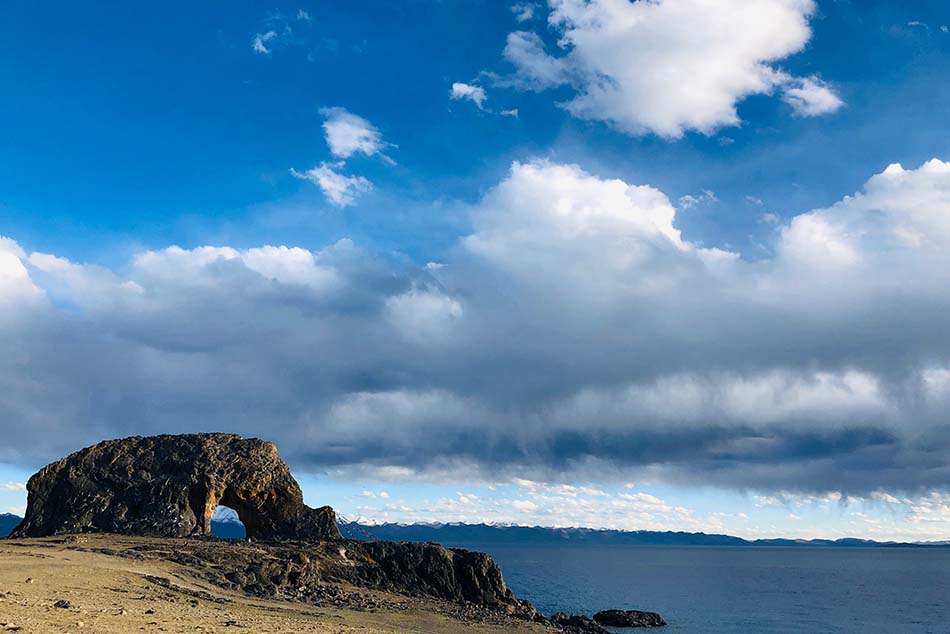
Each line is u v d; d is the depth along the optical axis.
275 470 93.44
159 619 36.88
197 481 88.62
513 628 69.56
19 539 75.12
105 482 89.19
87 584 47.81
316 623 48.81
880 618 140.62
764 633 114.75
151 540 77.00
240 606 52.34
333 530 91.19
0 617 30.31
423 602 75.69
